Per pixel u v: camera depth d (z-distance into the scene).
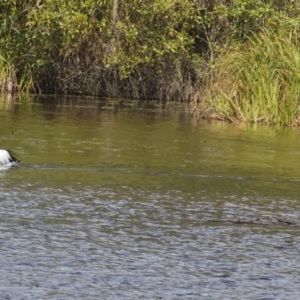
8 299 17.36
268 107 51.28
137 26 62.34
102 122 46.44
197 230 23.12
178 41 61.34
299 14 60.69
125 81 65.25
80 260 20.02
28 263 19.61
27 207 24.83
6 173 29.80
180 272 19.47
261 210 25.98
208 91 53.25
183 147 38.16
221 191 28.64
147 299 17.72
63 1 61.44
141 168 32.16
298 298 18.16
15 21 63.91
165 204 26.12
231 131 45.78
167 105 59.91
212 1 63.78
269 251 21.39
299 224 24.34
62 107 54.09
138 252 20.84
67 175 30.08
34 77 64.75
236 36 62.38
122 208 25.30
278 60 51.88
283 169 33.53
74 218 23.80
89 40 64.75
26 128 41.88
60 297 17.61
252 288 18.64
